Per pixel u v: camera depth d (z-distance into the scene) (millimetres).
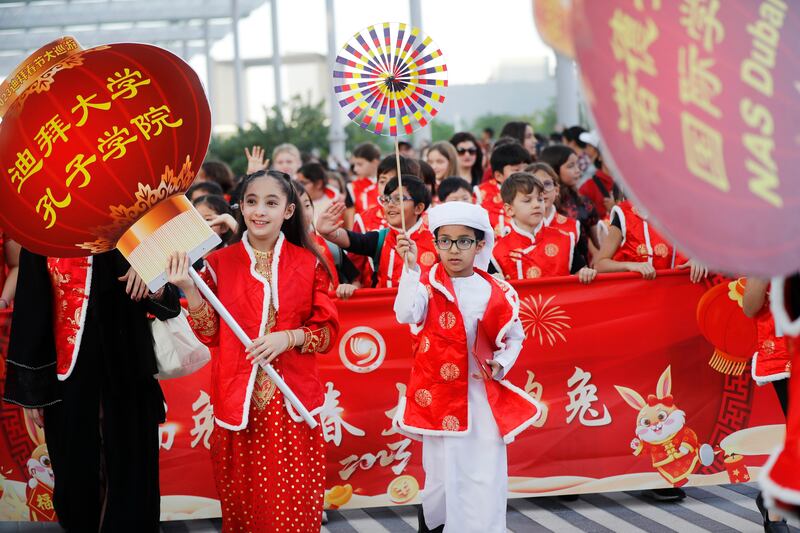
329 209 5578
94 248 3975
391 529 5176
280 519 4195
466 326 4352
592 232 7012
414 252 4305
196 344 4621
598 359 5375
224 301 4258
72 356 4445
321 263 4434
